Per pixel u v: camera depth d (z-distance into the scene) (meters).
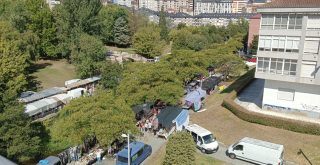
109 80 61.22
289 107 43.38
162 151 35.75
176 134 26.59
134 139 36.25
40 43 86.81
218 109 47.31
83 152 36.28
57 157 32.44
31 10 86.62
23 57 60.53
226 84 65.31
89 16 93.56
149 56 100.81
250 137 37.91
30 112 48.16
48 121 45.50
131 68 58.47
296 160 33.28
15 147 29.86
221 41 120.62
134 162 31.73
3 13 88.88
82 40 76.88
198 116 45.88
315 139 36.16
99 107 33.75
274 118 39.53
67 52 88.38
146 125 42.03
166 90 44.62
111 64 63.69
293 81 41.12
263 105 45.41
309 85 41.19
